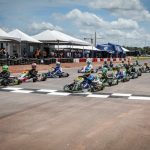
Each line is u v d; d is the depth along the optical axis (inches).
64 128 306.2
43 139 269.0
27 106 422.3
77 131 295.4
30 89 597.6
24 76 714.2
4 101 460.8
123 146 253.0
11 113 375.2
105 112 388.2
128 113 384.2
